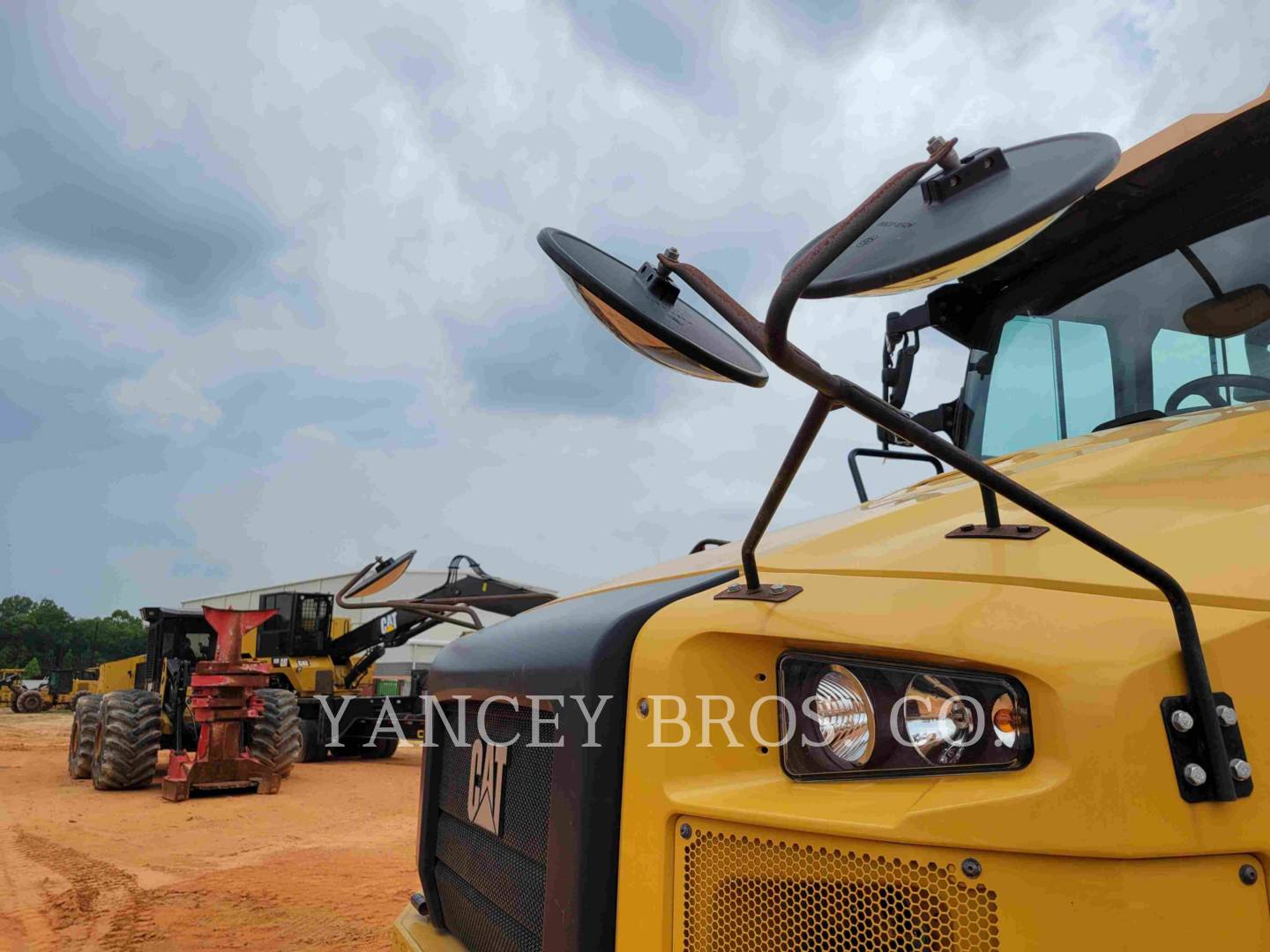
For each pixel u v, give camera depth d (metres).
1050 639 1.09
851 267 1.21
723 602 1.42
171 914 5.29
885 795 1.17
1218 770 0.99
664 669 1.38
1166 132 2.42
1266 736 1.03
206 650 15.88
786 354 1.02
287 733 11.21
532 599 14.88
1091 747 1.01
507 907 1.70
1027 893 1.01
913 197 1.30
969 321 3.09
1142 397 2.59
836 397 1.06
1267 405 1.97
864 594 1.31
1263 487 1.39
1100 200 2.61
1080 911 0.99
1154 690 1.02
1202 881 0.98
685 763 1.34
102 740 11.09
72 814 9.27
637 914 1.33
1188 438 1.77
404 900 5.61
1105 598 1.13
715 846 1.27
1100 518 1.39
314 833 8.16
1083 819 1.00
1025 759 1.08
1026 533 1.36
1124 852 0.98
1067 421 2.76
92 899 5.67
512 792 1.71
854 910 1.13
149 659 15.55
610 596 1.79
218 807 9.83
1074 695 1.04
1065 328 2.81
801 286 1.00
